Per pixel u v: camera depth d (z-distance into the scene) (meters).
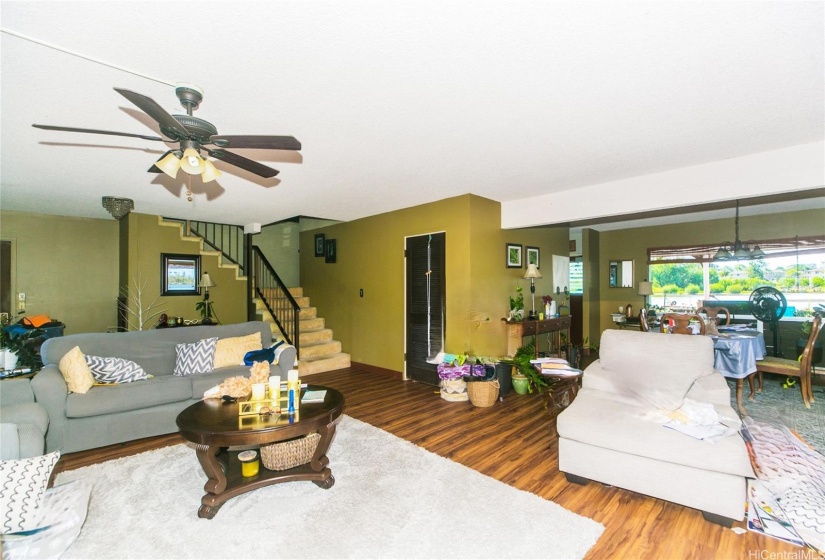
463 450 2.87
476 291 4.49
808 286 5.35
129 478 2.43
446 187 4.08
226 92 2.02
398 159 3.13
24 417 2.33
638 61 1.77
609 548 1.79
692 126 2.52
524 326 4.79
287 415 2.26
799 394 4.22
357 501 2.16
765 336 5.57
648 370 2.56
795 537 1.83
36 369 3.18
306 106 2.20
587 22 1.49
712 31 1.55
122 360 3.29
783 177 2.93
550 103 2.19
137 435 3.00
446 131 2.57
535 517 2.01
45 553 1.55
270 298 6.62
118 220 5.80
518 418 3.58
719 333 4.14
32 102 2.10
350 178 3.67
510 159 3.16
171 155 1.89
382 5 1.38
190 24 1.47
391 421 3.51
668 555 1.74
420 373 4.98
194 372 3.62
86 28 1.49
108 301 5.70
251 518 2.01
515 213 4.77
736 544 1.81
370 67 1.80
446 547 1.78
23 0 1.31
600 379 2.80
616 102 2.18
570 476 2.38
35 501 1.58
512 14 1.44
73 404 2.74
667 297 6.62
